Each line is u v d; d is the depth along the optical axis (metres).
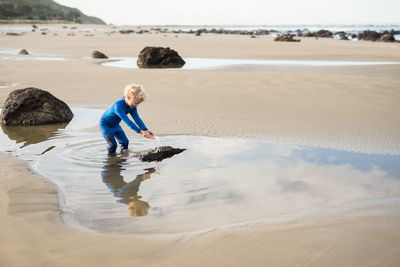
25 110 7.48
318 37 62.12
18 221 3.17
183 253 2.54
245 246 2.60
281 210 3.51
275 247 2.57
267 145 5.90
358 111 8.29
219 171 4.68
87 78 13.51
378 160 5.20
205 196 3.89
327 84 11.73
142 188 4.13
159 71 15.66
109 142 5.44
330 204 3.67
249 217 3.35
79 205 3.66
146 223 3.23
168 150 5.38
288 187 4.16
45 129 7.01
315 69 16.94
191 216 3.38
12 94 7.65
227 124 7.27
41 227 3.05
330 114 8.06
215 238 2.73
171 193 3.98
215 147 5.77
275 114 8.10
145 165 4.93
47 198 3.77
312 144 5.96
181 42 42.22
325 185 4.23
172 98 9.88
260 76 13.65
